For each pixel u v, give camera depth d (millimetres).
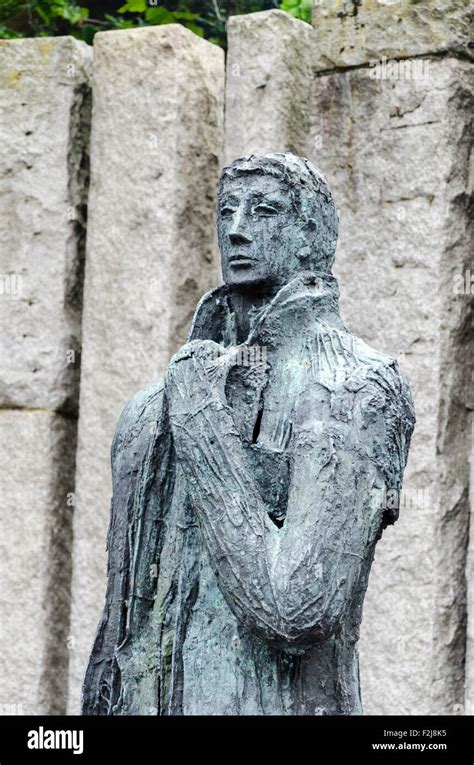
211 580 6125
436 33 9102
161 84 9547
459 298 9055
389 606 8938
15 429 9805
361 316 9164
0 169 9898
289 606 5762
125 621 6387
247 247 6199
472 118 9156
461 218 9086
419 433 8953
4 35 11695
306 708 6027
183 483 6230
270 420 6125
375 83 9227
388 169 9172
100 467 9562
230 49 9500
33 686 9719
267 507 6047
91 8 13141
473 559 8992
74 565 9609
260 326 6176
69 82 9836
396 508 6086
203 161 9664
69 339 9797
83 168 9883
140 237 9539
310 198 6281
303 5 10633
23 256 9852
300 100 9477
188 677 6086
